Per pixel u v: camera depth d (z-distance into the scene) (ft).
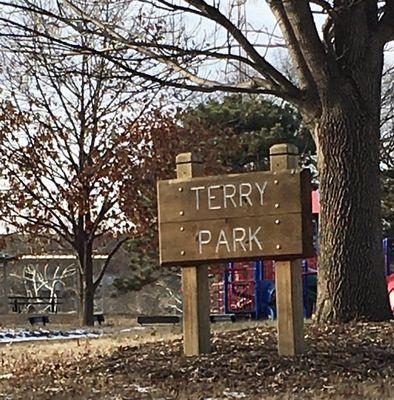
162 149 83.30
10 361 38.29
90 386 26.43
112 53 56.59
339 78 36.68
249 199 28.12
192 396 23.72
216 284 101.55
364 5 37.01
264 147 109.19
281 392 23.93
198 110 110.52
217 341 32.50
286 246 27.58
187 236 28.96
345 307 36.14
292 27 36.04
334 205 36.70
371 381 25.21
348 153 36.70
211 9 36.09
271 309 70.33
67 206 82.12
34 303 138.72
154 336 46.39
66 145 98.73
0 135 81.15
